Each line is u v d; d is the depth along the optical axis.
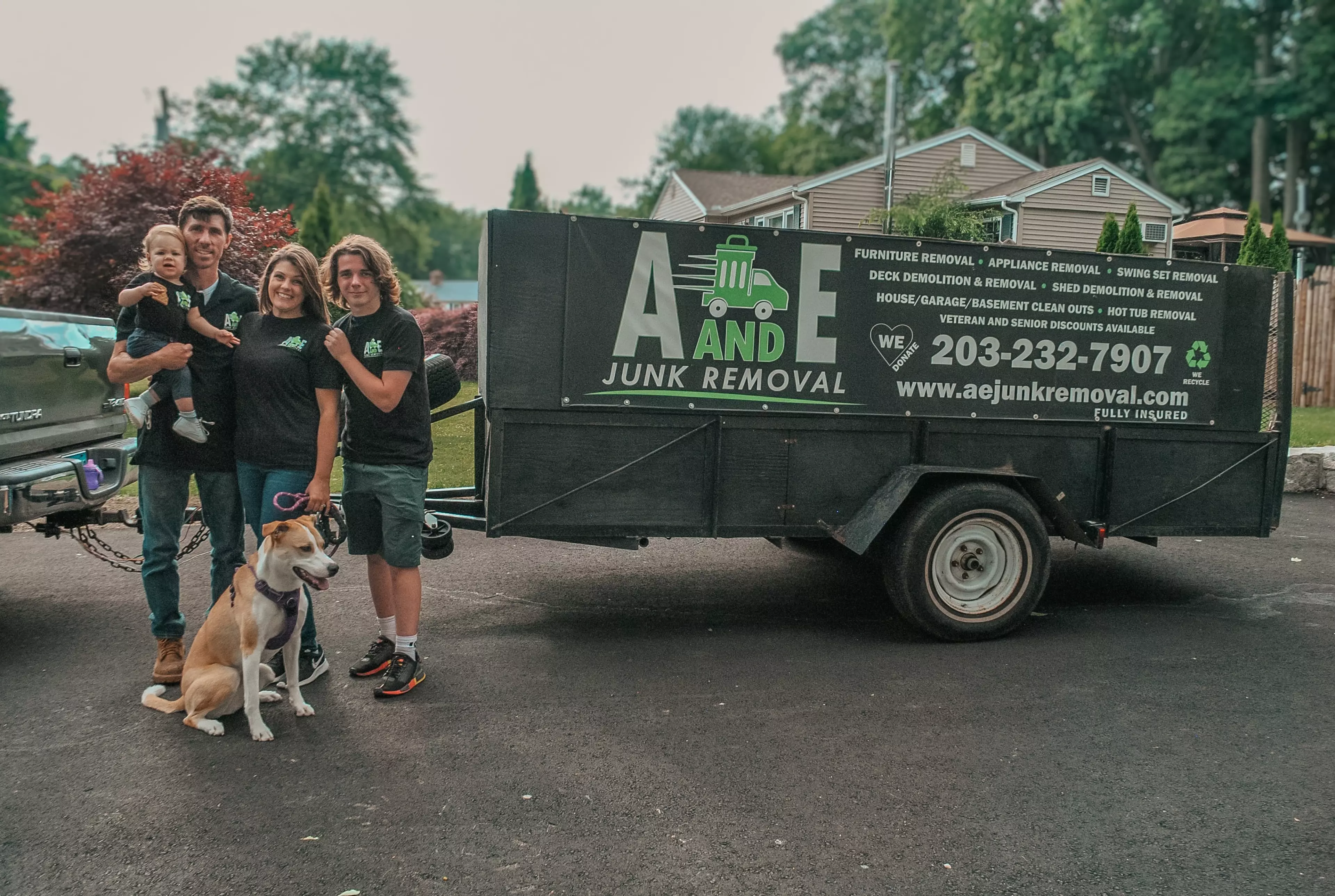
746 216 24.81
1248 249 14.25
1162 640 5.11
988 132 39.97
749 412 4.99
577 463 4.88
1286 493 9.33
